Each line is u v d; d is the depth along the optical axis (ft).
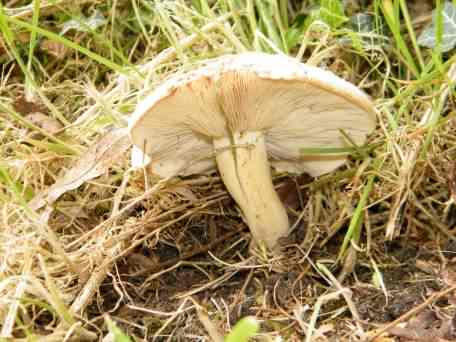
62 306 1.38
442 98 1.50
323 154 1.53
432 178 1.58
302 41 1.70
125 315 1.45
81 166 1.54
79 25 1.76
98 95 1.61
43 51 1.85
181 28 1.79
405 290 1.40
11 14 1.82
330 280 1.45
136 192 1.60
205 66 1.31
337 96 1.33
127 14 1.85
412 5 1.82
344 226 1.54
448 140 1.58
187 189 1.59
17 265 1.49
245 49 1.68
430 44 1.59
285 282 1.44
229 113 1.37
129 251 1.52
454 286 1.34
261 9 1.69
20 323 1.37
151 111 1.34
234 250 1.56
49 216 1.55
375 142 1.56
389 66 1.61
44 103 1.71
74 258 1.48
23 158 1.63
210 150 1.54
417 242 1.51
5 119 1.71
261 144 1.46
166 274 1.52
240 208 1.57
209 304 1.44
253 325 1.11
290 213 1.57
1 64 1.86
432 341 1.29
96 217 1.62
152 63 1.69
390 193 1.50
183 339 1.38
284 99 1.35
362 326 1.35
